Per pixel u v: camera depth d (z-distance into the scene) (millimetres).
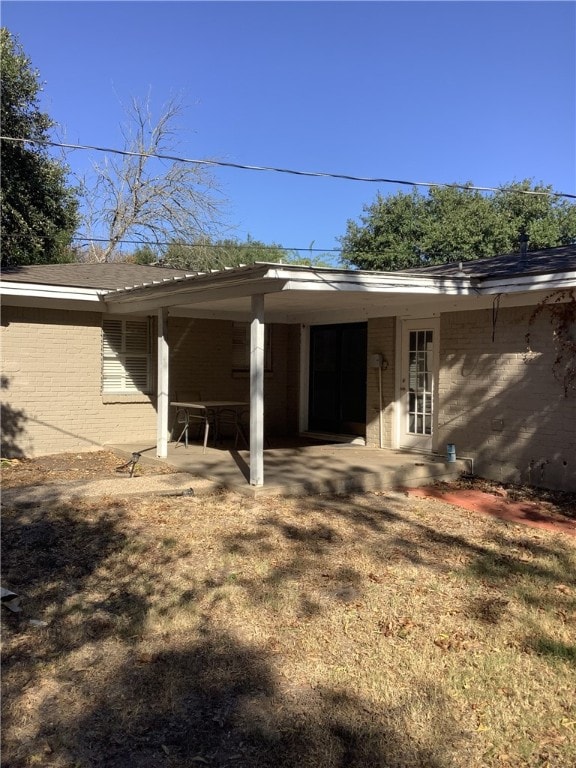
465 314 9555
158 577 5152
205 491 7992
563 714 3338
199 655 3912
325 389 13031
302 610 4570
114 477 8828
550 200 28266
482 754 3018
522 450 8781
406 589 4980
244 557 5625
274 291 7457
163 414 9969
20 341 10609
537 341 8570
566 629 4320
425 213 28766
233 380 13164
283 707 3377
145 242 24594
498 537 6406
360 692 3521
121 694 3480
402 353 10875
